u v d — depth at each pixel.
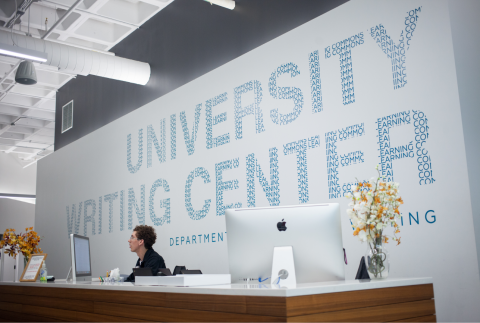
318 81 3.71
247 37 4.57
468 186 2.71
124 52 6.73
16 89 8.56
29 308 3.03
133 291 2.03
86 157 7.25
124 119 6.34
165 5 5.79
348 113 3.45
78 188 7.39
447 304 2.74
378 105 3.25
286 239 2.07
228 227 2.19
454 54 2.86
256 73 4.30
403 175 3.04
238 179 4.37
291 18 4.11
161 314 1.85
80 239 3.30
